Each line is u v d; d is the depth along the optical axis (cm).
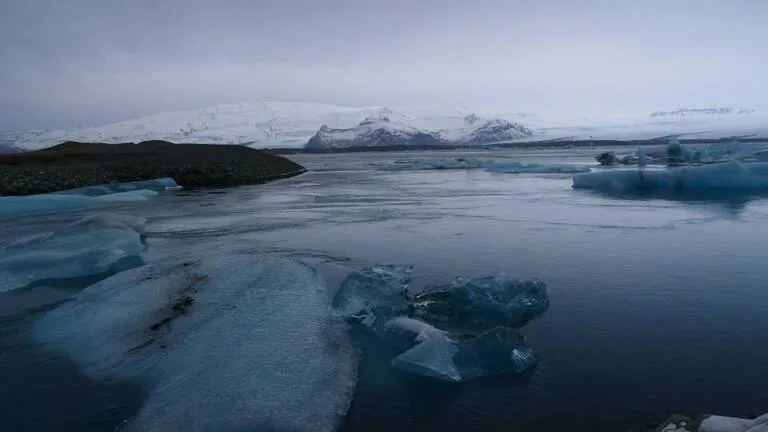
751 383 556
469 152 10456
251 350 632
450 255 1116
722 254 1087
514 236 1308
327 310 762
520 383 566
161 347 650
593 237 1280
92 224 1314
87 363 630
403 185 2858
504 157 6831
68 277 1002
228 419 493
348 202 2066
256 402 522
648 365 600
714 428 457
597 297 829
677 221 1487
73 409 532
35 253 1059
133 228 1390
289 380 564
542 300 792
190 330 693
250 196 2350
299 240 1286
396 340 661
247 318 729
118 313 763
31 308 835
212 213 1780
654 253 1105
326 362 606
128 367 611
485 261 1059
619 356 623
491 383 568
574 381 568
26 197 1994
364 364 613
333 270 1001
